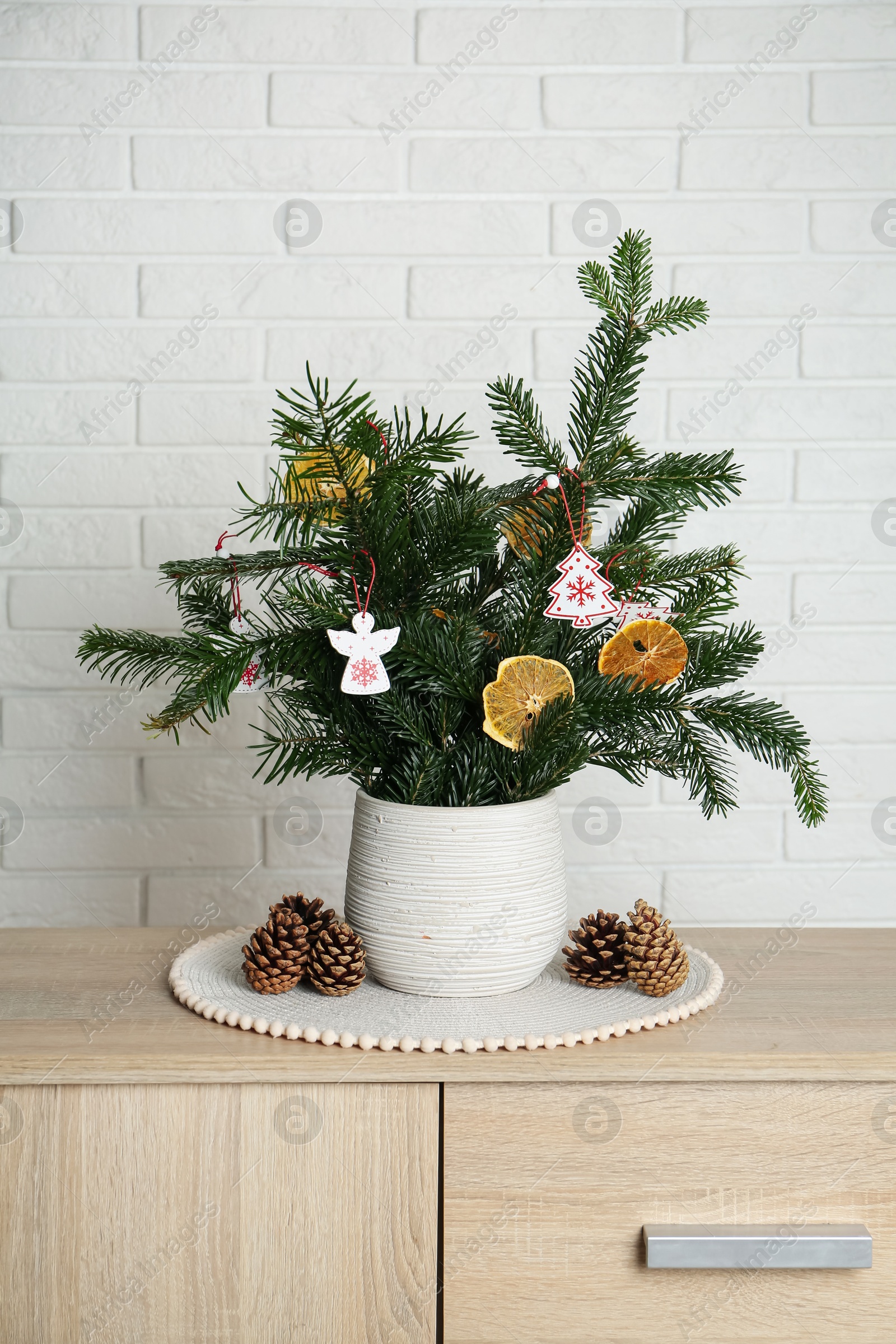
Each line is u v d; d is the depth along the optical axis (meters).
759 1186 1.36
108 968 1.50
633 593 1.41
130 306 1.69
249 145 1.69
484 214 1.70
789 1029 1.39
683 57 1.69
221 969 1.48
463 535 1.34
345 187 1.69
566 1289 1.36
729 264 1.71
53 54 1.67
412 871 1.38
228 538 1.70
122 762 1.71
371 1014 1.38
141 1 1.67
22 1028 1.38
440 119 1.69
